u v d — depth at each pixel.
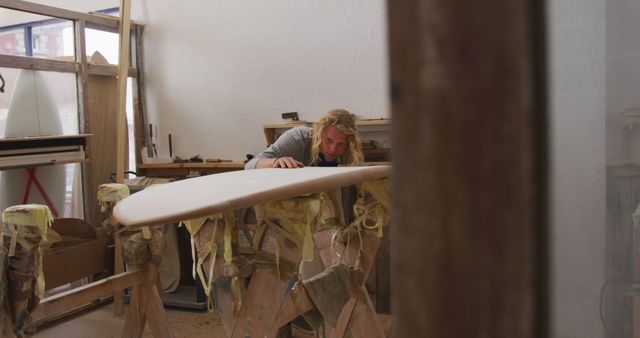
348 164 2.64
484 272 0.29
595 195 2.25
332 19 4.15
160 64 4.78
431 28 0.28
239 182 1.49
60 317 3.69
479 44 0.27
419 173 0.29
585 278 2.29
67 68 4.02
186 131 4.75
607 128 2.23
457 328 0.29
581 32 2.23
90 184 4.21
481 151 0.28
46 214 1.81
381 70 4.03
